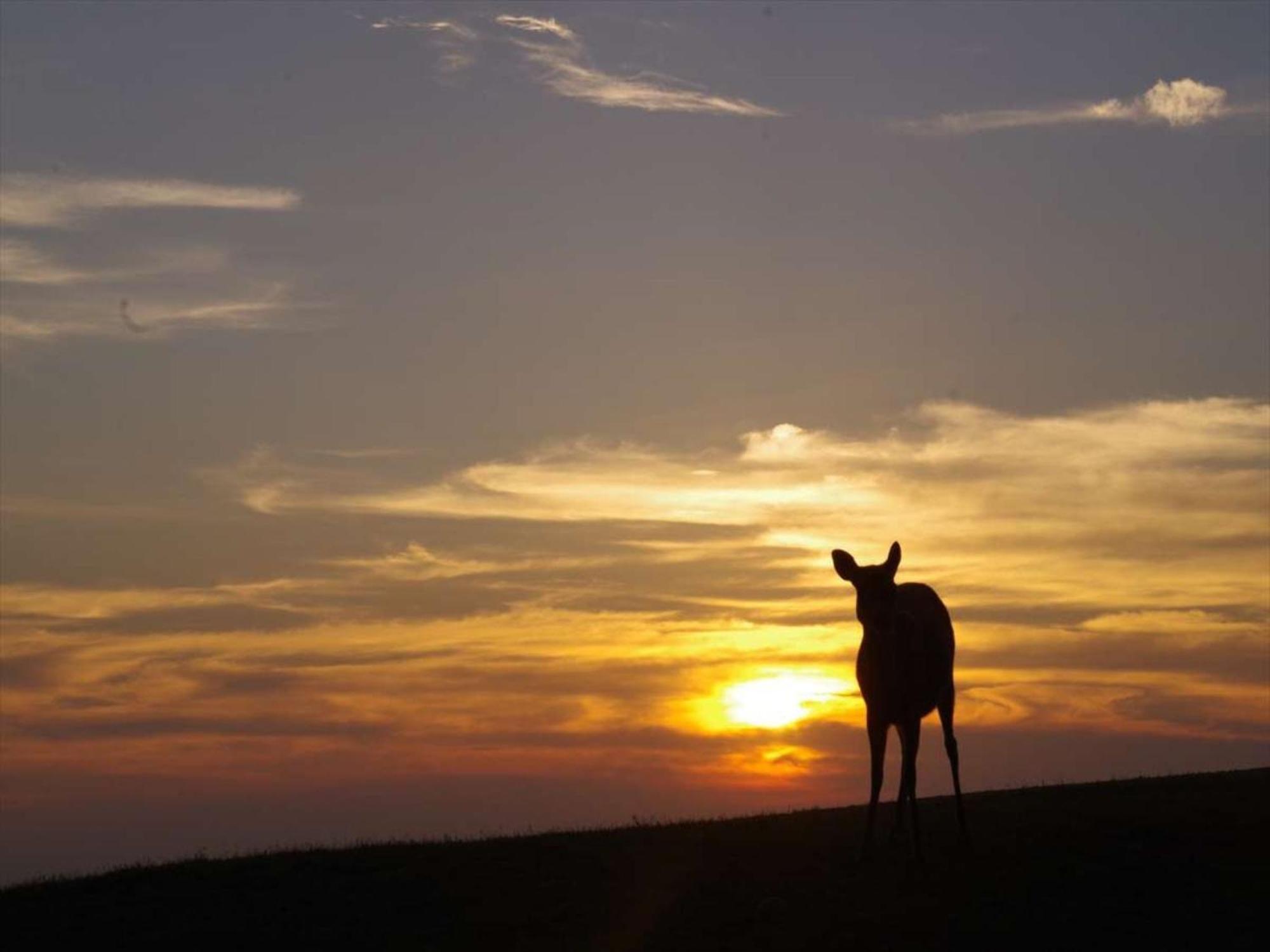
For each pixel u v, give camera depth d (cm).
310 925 2145
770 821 2642
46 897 2419
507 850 2497
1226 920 1889
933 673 2152
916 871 2106
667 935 1964
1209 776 2938
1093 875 2080
